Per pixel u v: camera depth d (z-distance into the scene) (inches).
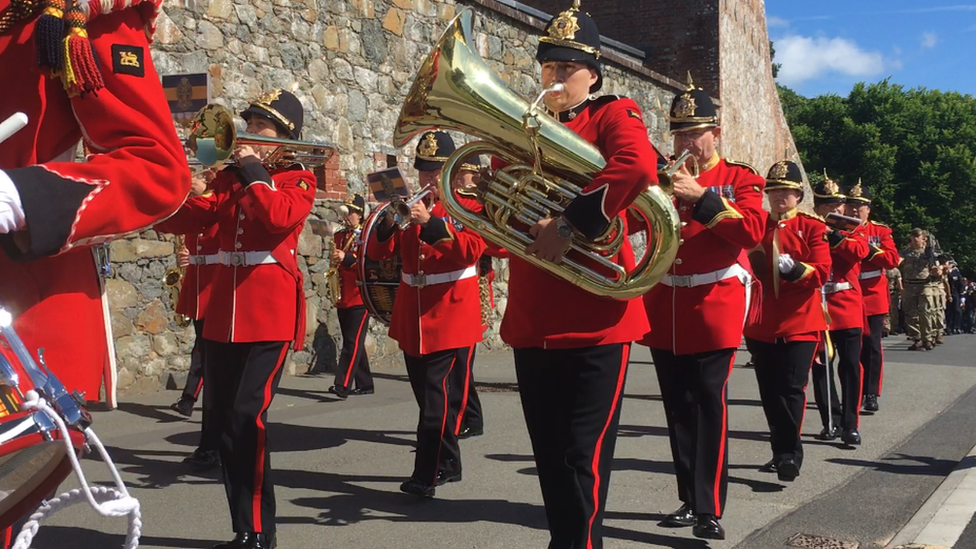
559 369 135.0
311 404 330.3
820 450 276.4
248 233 169.3
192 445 255.9
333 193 413.1
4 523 66.3
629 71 655.8
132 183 69.7
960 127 1771.7
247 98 373.7
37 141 74.3
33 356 67.7
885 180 1737.2
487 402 344.2
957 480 232.8
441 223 204.5
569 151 122.6
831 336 285.1
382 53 442.6
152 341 333.4
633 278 127.9
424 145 218.7
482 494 213.9
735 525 192.7
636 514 199.6
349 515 195.8
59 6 71.7
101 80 71.5
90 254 79.7
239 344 169.6
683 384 187.6
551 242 122.4
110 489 65.0
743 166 184.9
